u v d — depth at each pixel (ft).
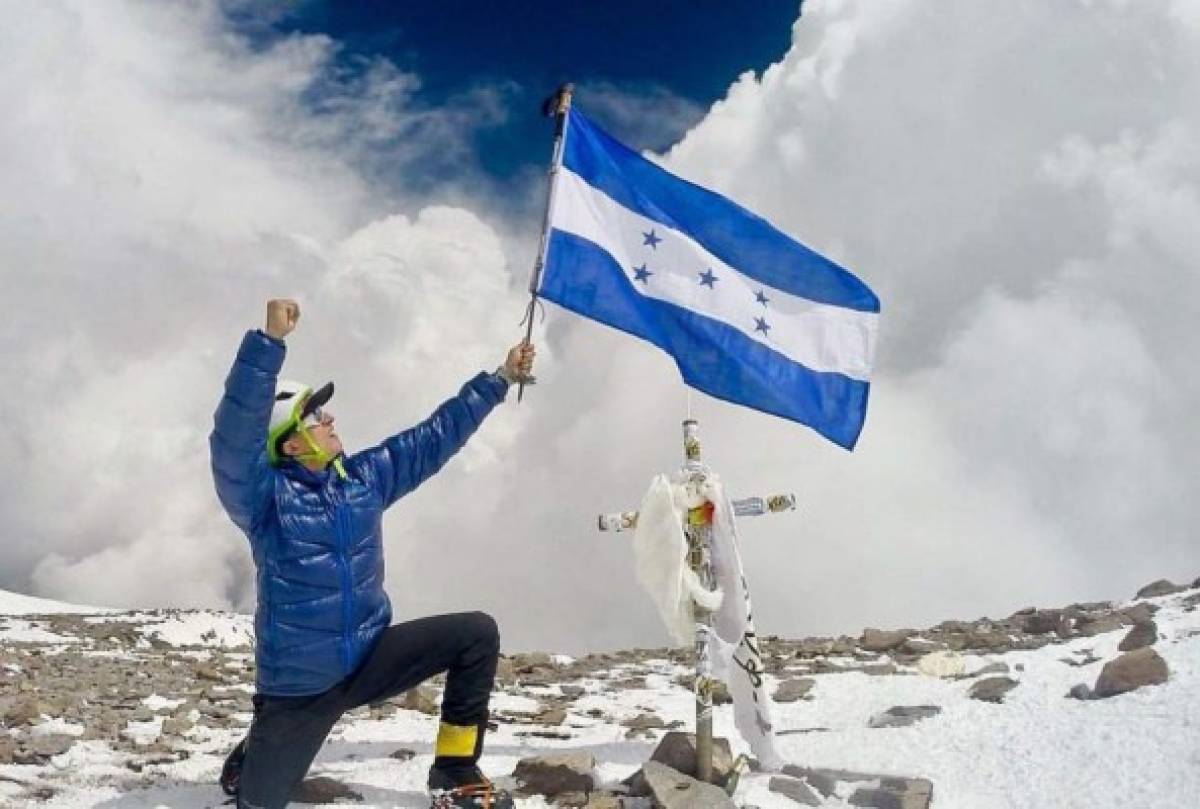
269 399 15.83
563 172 20.35
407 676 17.40
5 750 21.79
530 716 26.84
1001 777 19.77
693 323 20.71
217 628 60.08
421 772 20.26
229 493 16.26
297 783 17.17
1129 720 21.04
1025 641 33.04
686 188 21.18
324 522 16.71
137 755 22.36
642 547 19.12
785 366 21.01
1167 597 36.76
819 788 19.93
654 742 23.52
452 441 18.47
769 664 33.58
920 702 25.32
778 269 21.21
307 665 16.61
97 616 62.80
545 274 19.88
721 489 19.57
